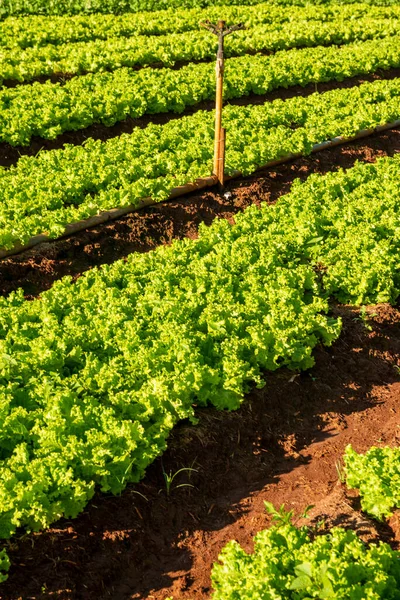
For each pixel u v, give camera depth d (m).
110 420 7.45
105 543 6.93
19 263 11.62
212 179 14.42
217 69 13.67
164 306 9.43
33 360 8.41
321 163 16.50
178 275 10.52
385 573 5.80
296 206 13.04
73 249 12.22
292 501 7.79
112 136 16.91
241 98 19.84
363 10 32.88
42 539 6.71
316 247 11.66
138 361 8.43
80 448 7.13
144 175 14.00
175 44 21.83
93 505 7.13
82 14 27.33
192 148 14.88
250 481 8.09
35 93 16.97
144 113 17.73
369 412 9.34
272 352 9.20
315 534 7.08
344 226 12.34
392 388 9.89
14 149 15.45
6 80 18.36
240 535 7.37
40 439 7.21
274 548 6.10
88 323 9.30
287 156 15.88
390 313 10.98
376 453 7.61
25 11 26.42
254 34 24.92
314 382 9.52
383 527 7.23
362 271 11.07
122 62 20.12
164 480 7.70
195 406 8.57
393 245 11.80
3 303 9.87
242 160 14.82
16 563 6.49
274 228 12.10
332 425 9.06
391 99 19.72
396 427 9.07
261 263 10.88
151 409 7.77
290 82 20.72
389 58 23.69
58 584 6.46
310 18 29.64
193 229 13.58
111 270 10.69
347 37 26.66
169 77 18.95
